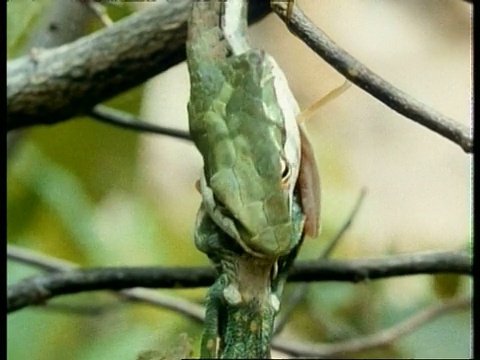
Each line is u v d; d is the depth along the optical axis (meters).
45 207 0.81
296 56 0.89
